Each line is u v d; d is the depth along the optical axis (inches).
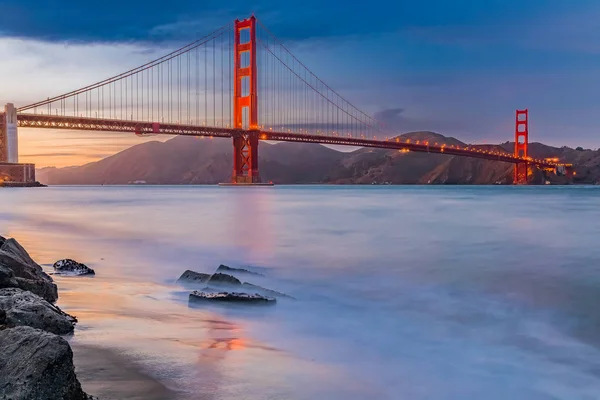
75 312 235.1
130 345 183.3
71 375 119.0
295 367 174.1
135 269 397.7
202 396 139.3
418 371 179.8
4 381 114.7
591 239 602.5
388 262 443.5
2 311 180.4
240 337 209.2
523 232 687.1
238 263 436.5
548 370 184.4
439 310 275.3
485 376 177.9
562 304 289.0
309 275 382.0
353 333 227.6
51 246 539.8
